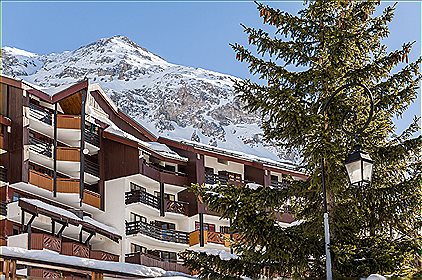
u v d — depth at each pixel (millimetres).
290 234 15562
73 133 39250
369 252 15414
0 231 33406
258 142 153375
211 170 46031
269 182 46906
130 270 21984
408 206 16016
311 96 16750
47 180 37219
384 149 16047
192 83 178250
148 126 163125
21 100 36594
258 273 15906
